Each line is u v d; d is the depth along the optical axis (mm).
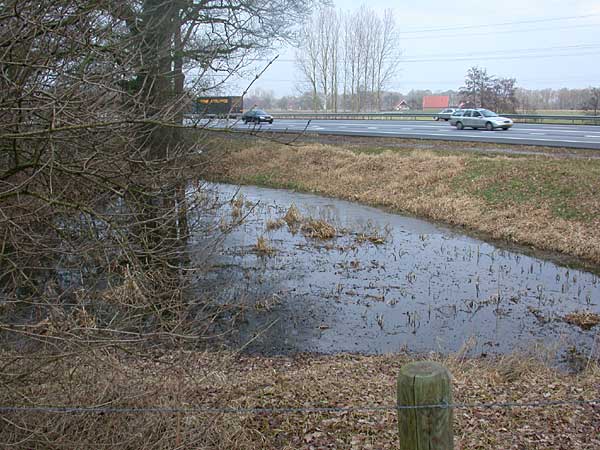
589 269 15344
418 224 20750
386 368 8914
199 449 5359
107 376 5566
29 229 5641
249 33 12992
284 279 14211
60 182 5738
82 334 4852
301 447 5934
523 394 7223
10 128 5262
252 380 7895
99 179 5566
